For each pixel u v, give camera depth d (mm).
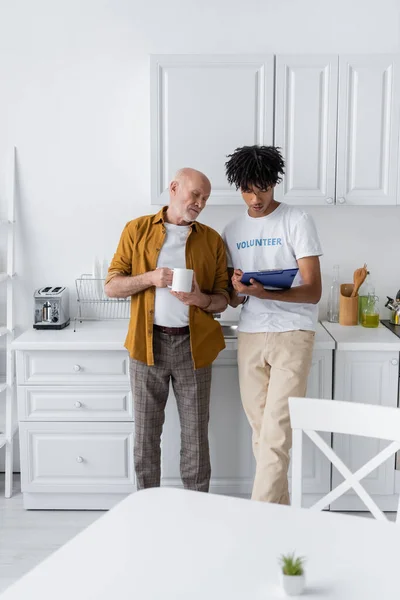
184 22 3480
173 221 2936
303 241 2854
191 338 2893
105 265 3645
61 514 3344
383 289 3670
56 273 3695
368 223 3615
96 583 1358
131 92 3549
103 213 3645
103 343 3184
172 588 1342
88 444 3297
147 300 2889
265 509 1660
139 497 1720
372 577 1379
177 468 3307
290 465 3270
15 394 3766
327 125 3260
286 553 1465
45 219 3660
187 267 2918
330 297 3631
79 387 3260
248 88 3238
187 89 3244
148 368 2943
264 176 2785
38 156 3611
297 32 3467
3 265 3695
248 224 2957
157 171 3305
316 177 3301
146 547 1488
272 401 2873
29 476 3330
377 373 3184
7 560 2922
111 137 3588
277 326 2914
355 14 3449
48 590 1336
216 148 3285
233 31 3477
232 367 3229
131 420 3279
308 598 1311
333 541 1515
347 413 1956
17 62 3541
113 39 3512
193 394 2994
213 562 1431
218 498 1717
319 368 3189
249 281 2762
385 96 3244
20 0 3496
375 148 3279
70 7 3496
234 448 3289
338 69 3225
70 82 3551
